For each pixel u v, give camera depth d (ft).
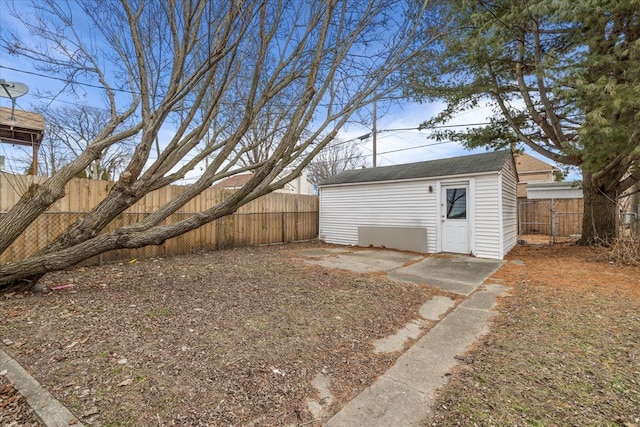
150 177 13.12
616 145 19.06
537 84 25.66
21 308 10.85
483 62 24.86
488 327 10.91
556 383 7.22
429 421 6.05
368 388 7.21
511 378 7.49
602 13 18.76
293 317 10.99
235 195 13.04
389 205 31.68
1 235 11.96
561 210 46.70
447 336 10.20
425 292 15.26
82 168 13.53
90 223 12.84
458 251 27.53
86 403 6.06
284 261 22.70
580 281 16.55
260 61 11.75
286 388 6.98
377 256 26.58
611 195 27.84
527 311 12.23
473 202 26.53
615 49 19.58
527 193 58.90
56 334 8.87
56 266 12.43
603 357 8.38
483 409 6.34
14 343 8.34
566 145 23.07
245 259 23.11
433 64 16.52
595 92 18.75
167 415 5.85
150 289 13.73
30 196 12.49
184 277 16.25
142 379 6.87
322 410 6.37
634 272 18.44
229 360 7.86
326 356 8.54
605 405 6.39
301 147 13.48
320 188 38.50
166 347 8.34
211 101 14.57
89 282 14.99
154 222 13.38
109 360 7.59
